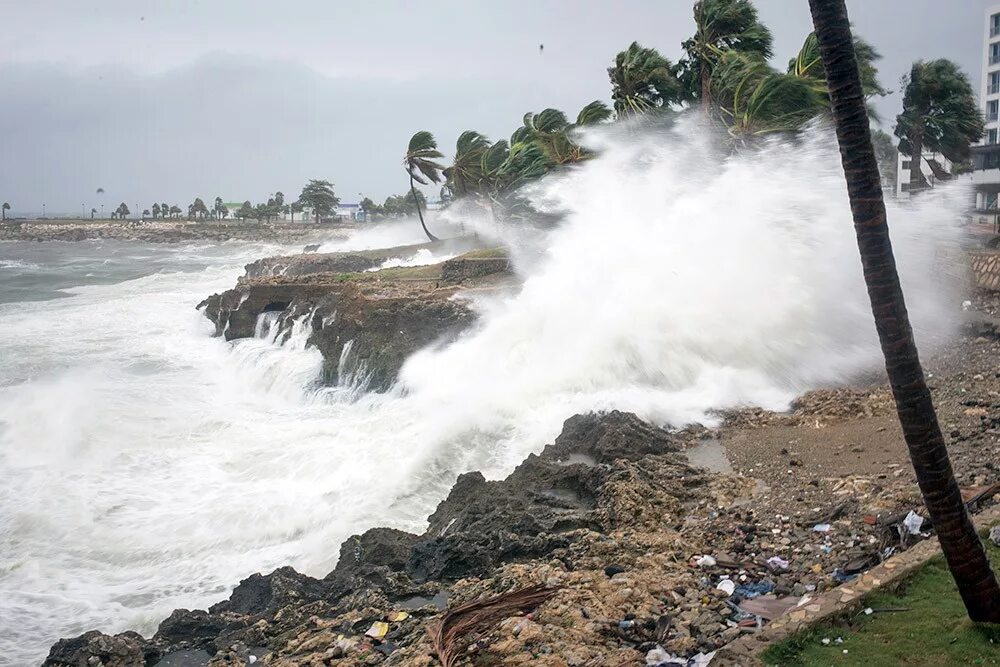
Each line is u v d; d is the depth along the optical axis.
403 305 24.66
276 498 13.87
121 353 29.23
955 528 6.04
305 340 27.33
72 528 13.03
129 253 113.00
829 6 5.53
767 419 14.05
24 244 142.00
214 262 91.00
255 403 22.23
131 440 17.30
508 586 8.41
